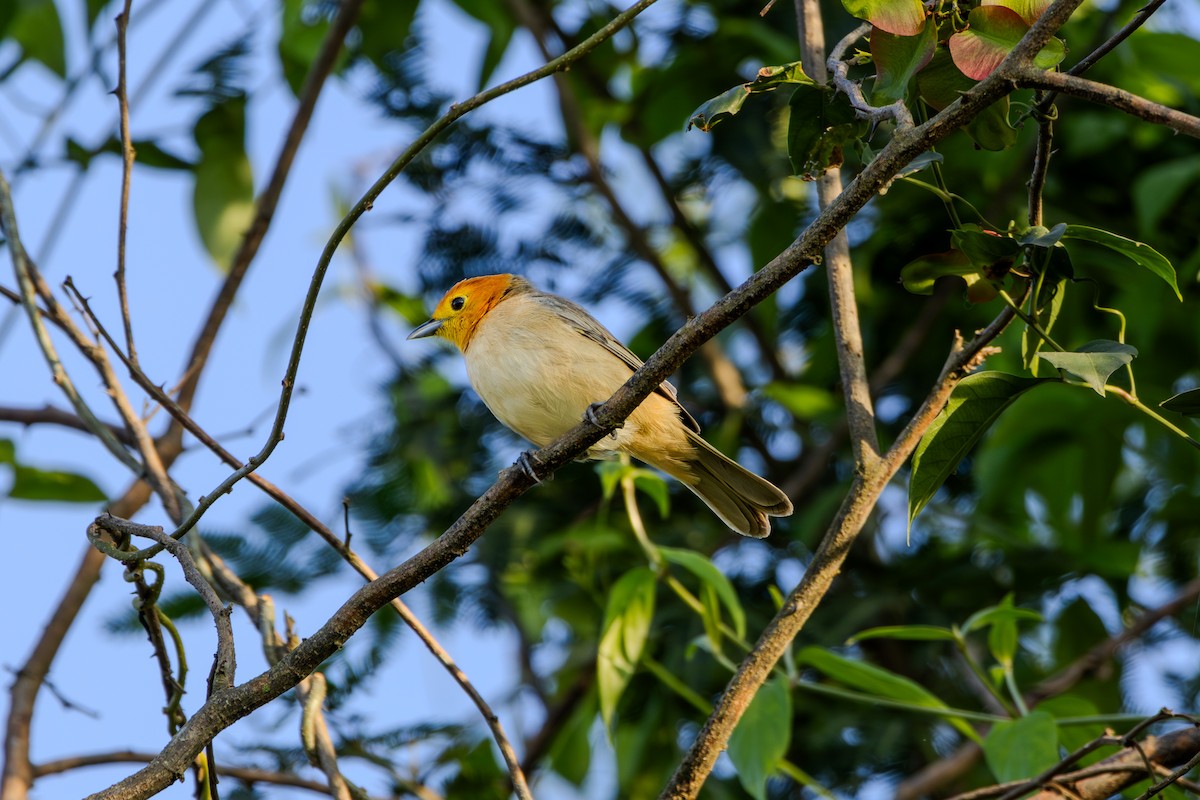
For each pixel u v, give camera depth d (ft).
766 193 39.27
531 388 32.19
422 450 37.88
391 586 19.54
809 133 21.06
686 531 37.14
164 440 32.81
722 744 22.04
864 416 22.97
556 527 37.70
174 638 22.36
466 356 33.83
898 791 31.73
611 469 28.27
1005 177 38.45
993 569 36.17
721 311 18.92
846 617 34.45
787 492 37.93
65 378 27.63
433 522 37.78
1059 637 37.47
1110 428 36.88
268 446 20.84
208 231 36.91
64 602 29.84
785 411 41.34
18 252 28.27
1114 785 23.40
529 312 33.09
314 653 19.13
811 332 41.96
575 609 36.58
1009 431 36.78
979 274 20.79
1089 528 37.06
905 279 22.35
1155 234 36.70
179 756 18.43
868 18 19.22
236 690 18.94
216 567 26.81
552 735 35.94
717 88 40.14
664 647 35.14
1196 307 37.50
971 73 18.62
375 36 39.63
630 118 41.27
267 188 34.24
